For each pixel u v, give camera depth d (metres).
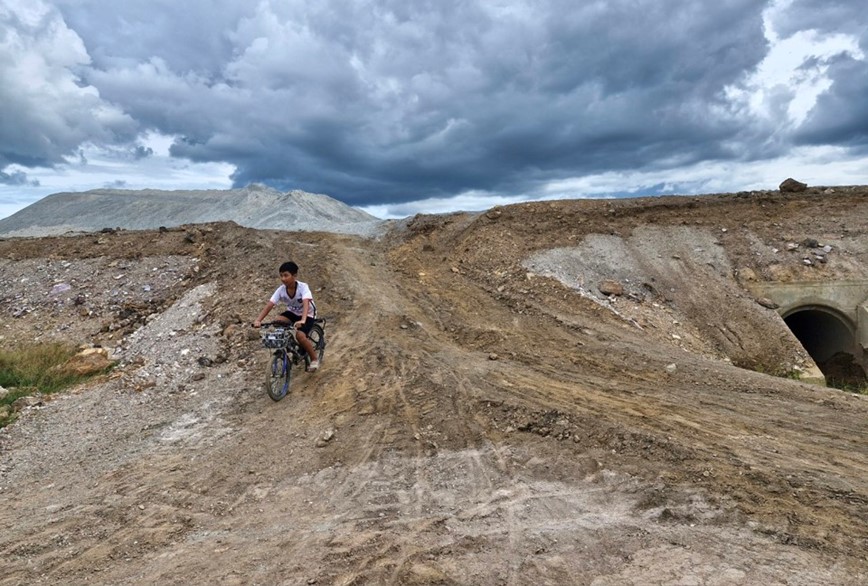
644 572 3.73
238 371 9.27
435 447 6.09
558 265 15.45
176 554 4.29
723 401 7.52
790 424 6.61
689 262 16.33
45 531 4.71
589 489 4.98
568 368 9.03
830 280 15.56
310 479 5.51
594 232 17.62
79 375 10.01
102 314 14.14
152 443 6.66
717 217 18.69
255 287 13.57
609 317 13.00
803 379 12.59
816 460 5.45
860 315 15.52
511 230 17.77
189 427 7.15
